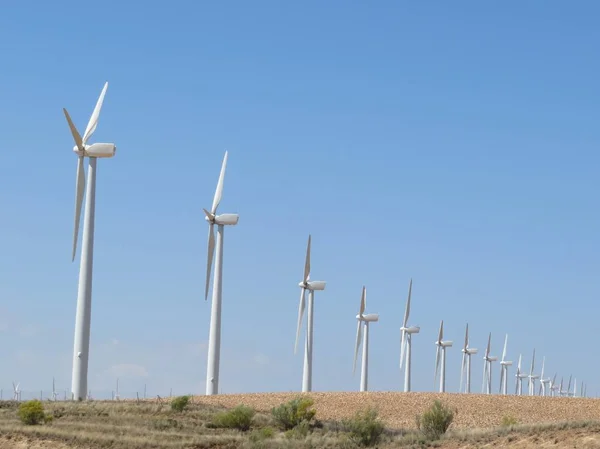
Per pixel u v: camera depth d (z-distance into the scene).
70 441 62.28
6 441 61.81
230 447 62.56
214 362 104.94
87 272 88.38
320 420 79.75
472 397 98.62
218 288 106.31
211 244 107.44
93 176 90.56
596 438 49.09
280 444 61.84
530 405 94.69
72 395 87.19
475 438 54.72
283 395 97.50
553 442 49.66
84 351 87.31
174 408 80.31
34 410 69.88
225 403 90.62
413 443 57.28
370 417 63.72
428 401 94.94
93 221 89.56
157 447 61.44
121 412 77.25
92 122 92.12
